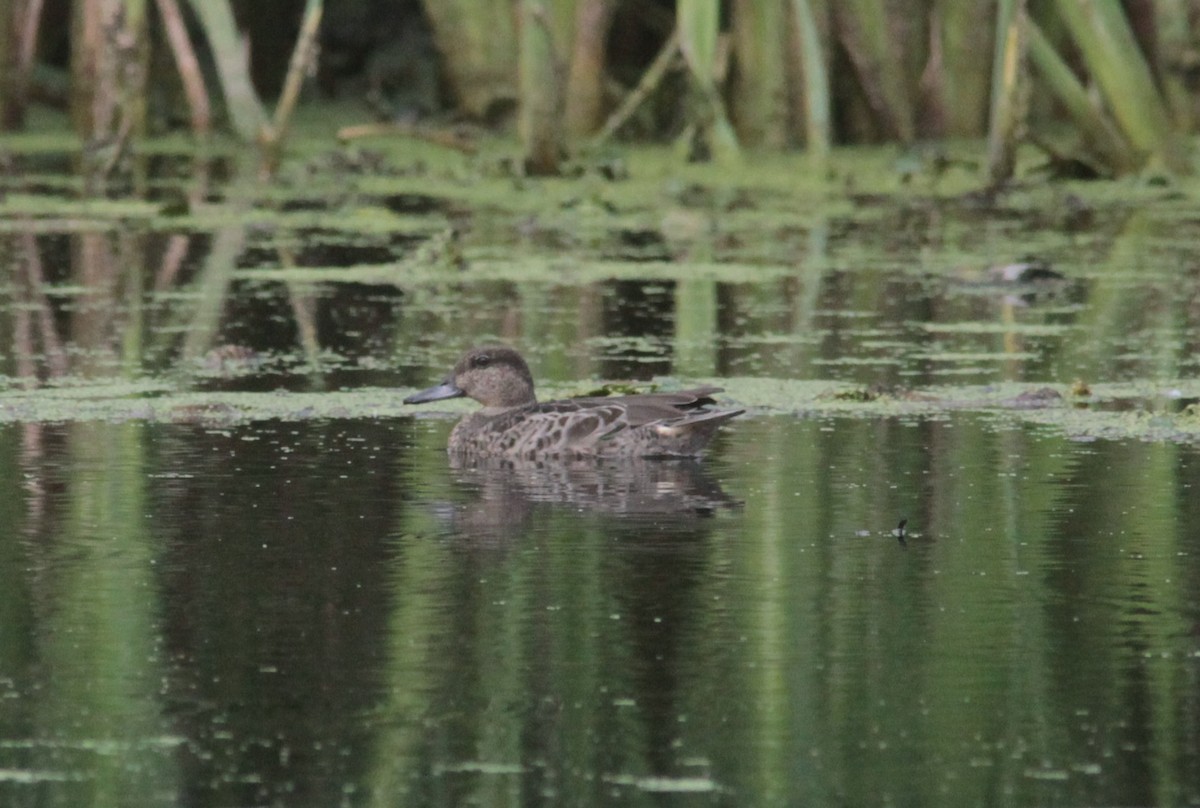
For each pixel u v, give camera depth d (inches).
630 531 438.0
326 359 647.8
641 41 1155.9
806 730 315.6
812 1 1031.6
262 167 1084.5
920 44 1082.1
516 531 437.7
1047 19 1078.4
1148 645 355.3
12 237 914.7
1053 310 739.4
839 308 749.9
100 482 480.1
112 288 780.6
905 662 346.3
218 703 326.6
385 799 290.2
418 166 1082.7
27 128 1187.9
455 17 1096.2
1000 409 572.4
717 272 804.0
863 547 422.6
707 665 344.8
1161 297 761.0
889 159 1061.8
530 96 1017.5
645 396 530.3
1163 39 1046.4
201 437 534.6
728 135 1034.1
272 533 433.7
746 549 421.1
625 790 293.4
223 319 715.4
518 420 524.7
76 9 1102.4
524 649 352.8
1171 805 287.7
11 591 386.6
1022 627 366.0
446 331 697.6
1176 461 502.6
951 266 831.7
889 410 572.4
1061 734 313.6
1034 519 446.6
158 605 378.0
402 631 362.6
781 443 530.9
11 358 642.2
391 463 509.0
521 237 912.9
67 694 330.6
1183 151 1018.7
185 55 1109.7
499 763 303.0
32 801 289.6
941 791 292.8
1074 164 1019.9
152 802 289.1
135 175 1087.6
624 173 1023.0
